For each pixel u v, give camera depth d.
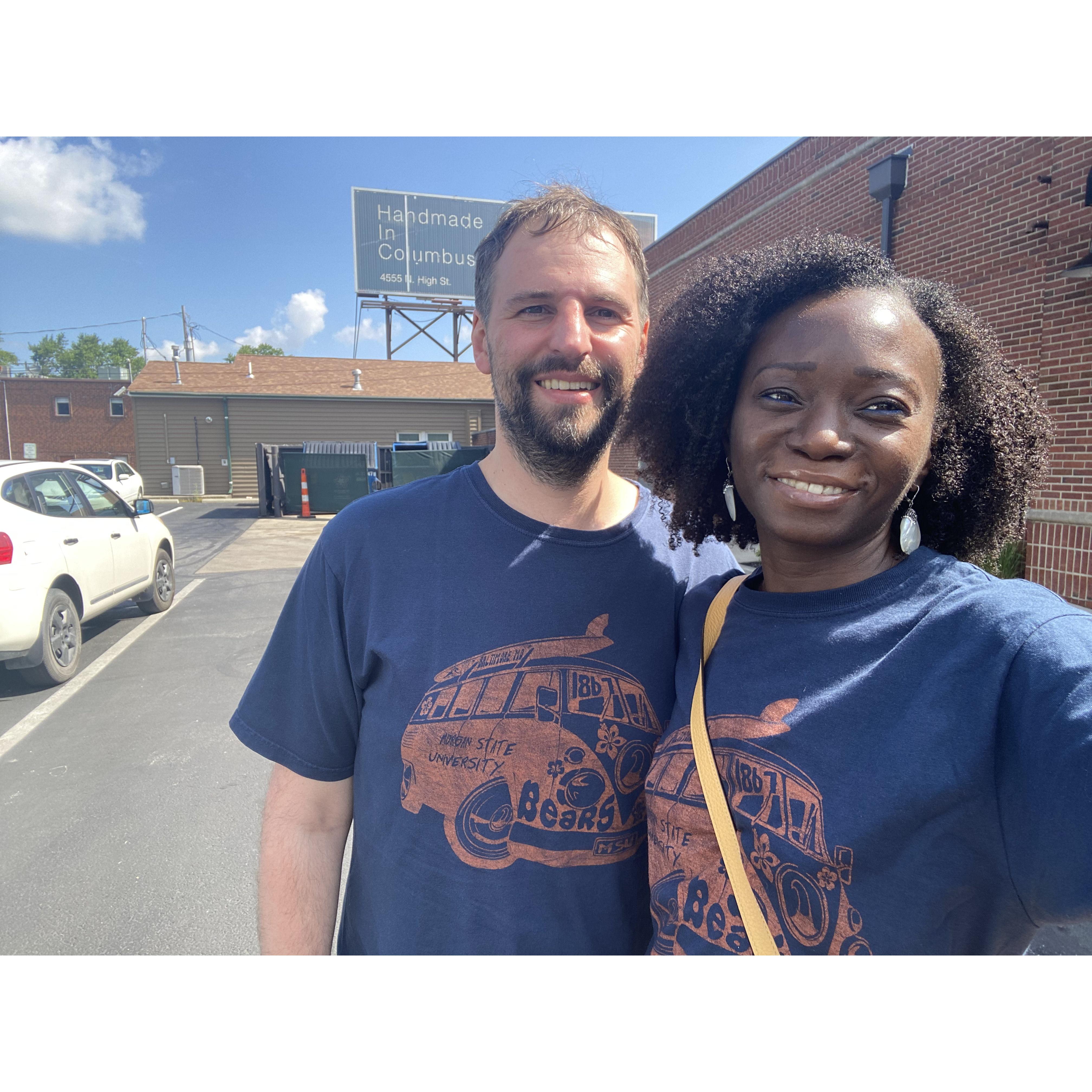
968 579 0.86
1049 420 1.11
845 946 0.79
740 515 1.22
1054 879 0.71
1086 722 0.68
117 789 3.44
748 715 0.91
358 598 1.19
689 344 1.10
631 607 1.18
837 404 0.89
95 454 32.69
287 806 1.24
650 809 1.01
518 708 1.10
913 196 7.69
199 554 11.28
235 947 2.29
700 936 0.89
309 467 16.91
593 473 1.20
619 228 1.17
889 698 0.81
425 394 24.59
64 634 5.09
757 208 10.28
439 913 1.11
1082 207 6.03
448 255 30.86
